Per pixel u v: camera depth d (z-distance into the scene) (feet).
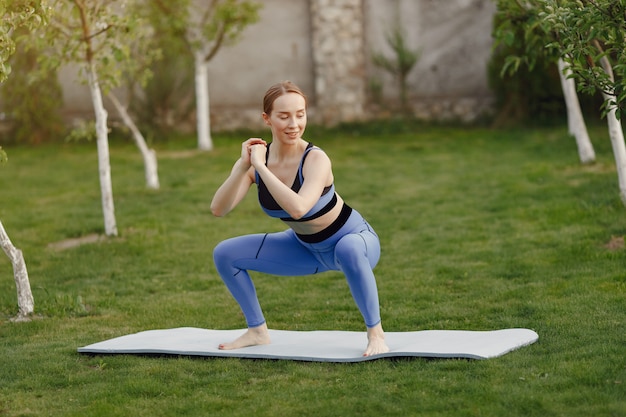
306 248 18.37
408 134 56.80
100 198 40.60
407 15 59.31
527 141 50.44
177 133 58.18
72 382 17.39
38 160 51.19
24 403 16.20
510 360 16.92
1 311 24.11
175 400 16.05
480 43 59.06
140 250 31.14
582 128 40.86
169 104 58.08
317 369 17.33
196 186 42.47
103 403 15.92
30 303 23.61
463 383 15.79
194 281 27.22
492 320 21.03
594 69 18.90
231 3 50.31
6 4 20.27
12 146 56.39
